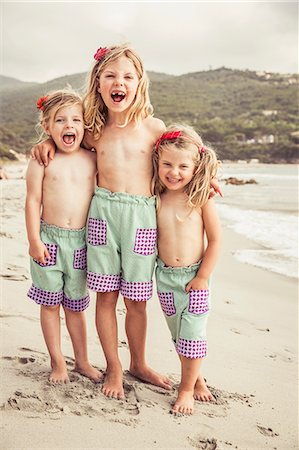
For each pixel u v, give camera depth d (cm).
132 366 320
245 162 8850
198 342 290
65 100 299
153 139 305
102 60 297
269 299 545
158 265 303
